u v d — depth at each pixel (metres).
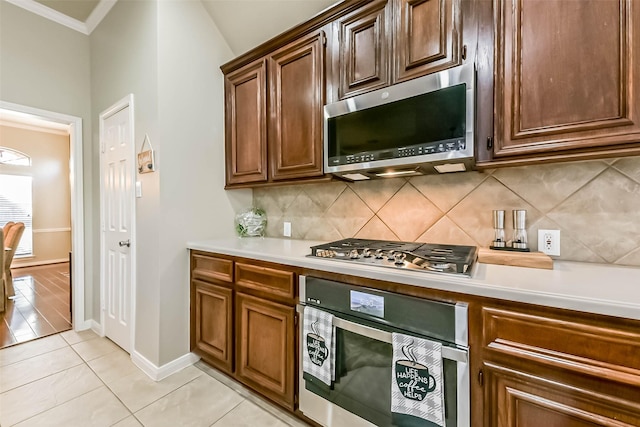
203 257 1.90
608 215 1.19
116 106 2.24
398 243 1.60
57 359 2.07
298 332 1.40
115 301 2.31
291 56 1.78
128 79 2.11
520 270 1.09
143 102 1.96
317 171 1.66
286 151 1.82
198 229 2.09
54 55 2.44
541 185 1.32
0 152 5.11
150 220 1.92
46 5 2.33
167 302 1.88
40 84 2.36
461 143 1.16
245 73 2.09
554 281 0.93
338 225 1.98
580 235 1.24
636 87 0.92
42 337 2.43
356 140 1.44
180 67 1.97
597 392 0.76
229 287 1.74
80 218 2.59
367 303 1.15
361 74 1.50
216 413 1.53
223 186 2.28
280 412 1.54
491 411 0.92
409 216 1.69
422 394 1.00
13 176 5.25
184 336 1.99
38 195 5.52
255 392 1.70
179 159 1.96
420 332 1.03
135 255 2.04
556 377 0.82
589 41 0.98
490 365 0.91
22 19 2.27
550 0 1.04
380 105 1.35
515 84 1.11
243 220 2.32
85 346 2.27
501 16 1.14
